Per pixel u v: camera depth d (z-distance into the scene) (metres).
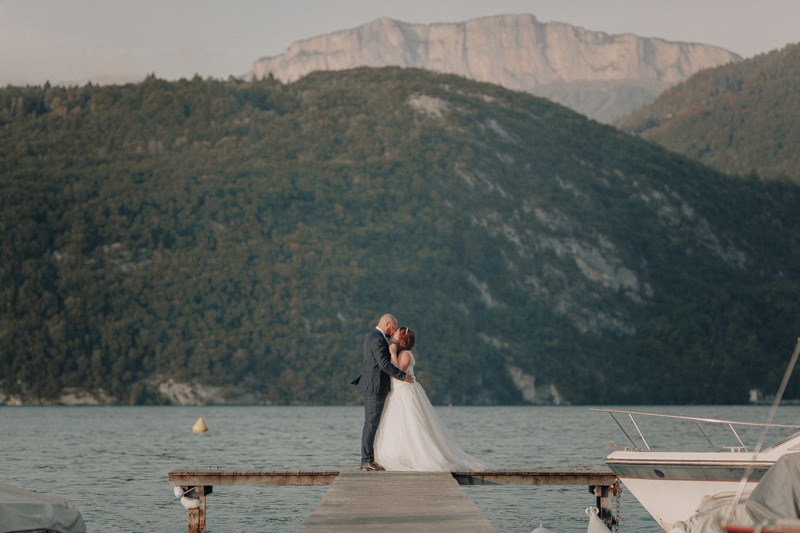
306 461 35.50
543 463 33.00
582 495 23.22
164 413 124.88
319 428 73.69
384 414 14.53
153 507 20.77
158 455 39.44
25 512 12.33
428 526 8.86
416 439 14.32
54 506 12.86
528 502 21.83
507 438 54.12
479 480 14.09
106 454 40.19
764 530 8.79
